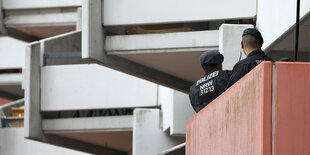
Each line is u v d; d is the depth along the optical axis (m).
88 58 18.80
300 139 7.59
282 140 7.62
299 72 7.68
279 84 7.69
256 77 8.16
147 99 29.38
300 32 14.80
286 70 7.70
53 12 37.31
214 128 10.45
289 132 7.62
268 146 7.66
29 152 38.12
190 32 18.78
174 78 22.33
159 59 19.97
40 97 30.16
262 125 7.70
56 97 30.03
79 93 29.83
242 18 17.95
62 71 30.00
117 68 19.77
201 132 11.46
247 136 8.53
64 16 37.25
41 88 30.17
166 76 21.98
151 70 21.31
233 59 16.89
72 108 29.81
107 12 18.95
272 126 7.69
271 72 7.73
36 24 37.22
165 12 18.50
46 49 30.44
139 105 29.39
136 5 18.69
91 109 29.81
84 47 18.86
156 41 18.98
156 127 27.81
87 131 30.70
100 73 29.83
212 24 20.42
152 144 27.67
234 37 16.95
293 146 7.59
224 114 9.83
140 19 18.66
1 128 38.53
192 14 18.30
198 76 22.25
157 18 18.53
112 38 19.16
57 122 30.59
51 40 30.70
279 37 15.27
